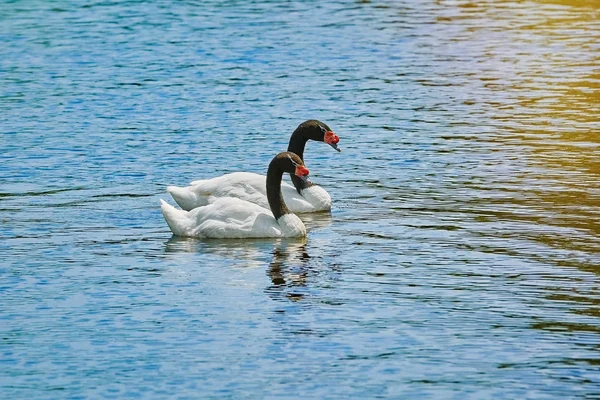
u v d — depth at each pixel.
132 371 13.91
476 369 13.97
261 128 27.23
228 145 25.67
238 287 16.83
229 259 18.16
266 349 14.56
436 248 18.67
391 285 16.91
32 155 24.78
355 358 14.28
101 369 13.98
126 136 26.45
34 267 17.78
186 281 17.12
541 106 29.28
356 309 15.94
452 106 29.44
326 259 18.14
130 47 36.84
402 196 21.86
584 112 28.59
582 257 18.11
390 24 40.94
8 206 21.14
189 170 23.69
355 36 38.75
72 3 45.06
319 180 23.14
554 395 13.28
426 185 22.59
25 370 13.95
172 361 14.20
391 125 27.58
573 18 41.69
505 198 21.58
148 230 19.81
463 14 42.88
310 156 25.06
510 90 31.09
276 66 34.16
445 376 13.77
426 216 20.53
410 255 18.33
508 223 20.00
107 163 24.19
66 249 18.69
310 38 38.38
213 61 34.81
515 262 17.91
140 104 29.58
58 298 16.42
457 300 16.28
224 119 28.06
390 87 31.58
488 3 45.19
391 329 15.23
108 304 16.17
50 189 22.28
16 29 39.88
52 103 29.67
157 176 23.25
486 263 17.88
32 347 14.65
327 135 22.25
